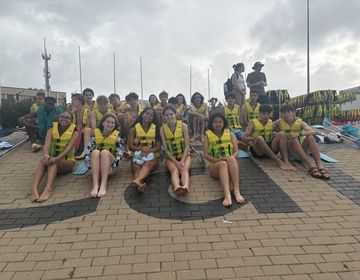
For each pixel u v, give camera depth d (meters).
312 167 6.31
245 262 3.62
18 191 5.73
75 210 4.98
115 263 3.64
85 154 6.30
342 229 4.34
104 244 4.04
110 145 6.10
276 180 6.09
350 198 5.32
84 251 3.89
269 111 7.11
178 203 5.20
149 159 5.96
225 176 5.41
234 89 10.73
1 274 3.46
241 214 4.81
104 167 5.66
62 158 5.96
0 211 4.98
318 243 3.99
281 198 5.34
